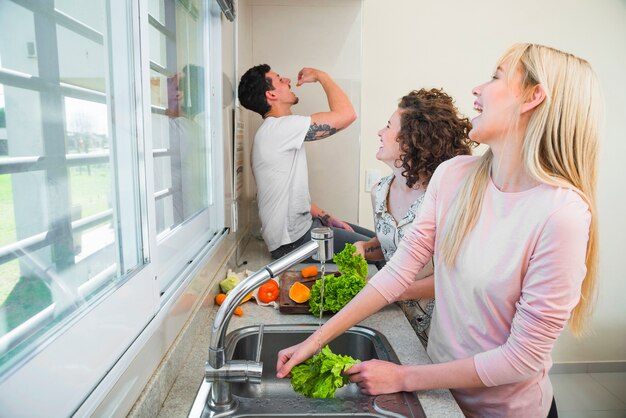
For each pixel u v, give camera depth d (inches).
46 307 20.1
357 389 36.5
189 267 43.1
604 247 107.1
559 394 102.0
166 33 41.3
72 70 22.5
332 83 84.7
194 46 51.9
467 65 98.8
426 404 31.8
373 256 67.3
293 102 81.2
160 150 39.1
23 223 18.7
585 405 98.2
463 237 34.9
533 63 31.9
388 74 98.1
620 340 109.7
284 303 49.1
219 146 59.0
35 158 19.5
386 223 56.9
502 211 33.2
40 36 19.9
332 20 92.4
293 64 93.5
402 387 32.3
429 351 40.3
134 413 26.0
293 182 75.3
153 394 29.2
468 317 35.2
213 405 30.7
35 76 19.5
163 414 30.2
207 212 56.4
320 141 96.3
